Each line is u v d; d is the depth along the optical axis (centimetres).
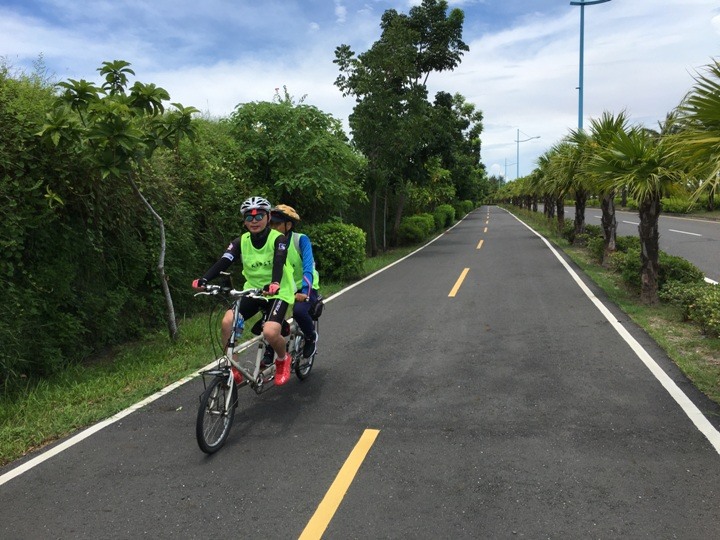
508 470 369
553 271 1348
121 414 502
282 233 498
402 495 342
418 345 704
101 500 350
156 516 330
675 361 600
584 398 496
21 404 524
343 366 625
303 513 327
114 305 738
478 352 660
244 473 379
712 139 454
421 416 468
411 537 300
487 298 1016
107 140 623
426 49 2411
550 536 296
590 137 1287
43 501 352
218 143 1214
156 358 684
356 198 1742
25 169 618
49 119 588
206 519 325
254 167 1242
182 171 990
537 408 477
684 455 382
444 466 378
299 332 548
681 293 809
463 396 513
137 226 831
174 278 889
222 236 1070
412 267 1572
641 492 337
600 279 1194
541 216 3612
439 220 3319
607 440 409
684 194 854
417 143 2044
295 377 588
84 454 419
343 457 397
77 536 312
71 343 656
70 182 667
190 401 531
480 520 313
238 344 738
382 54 1967
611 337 707
